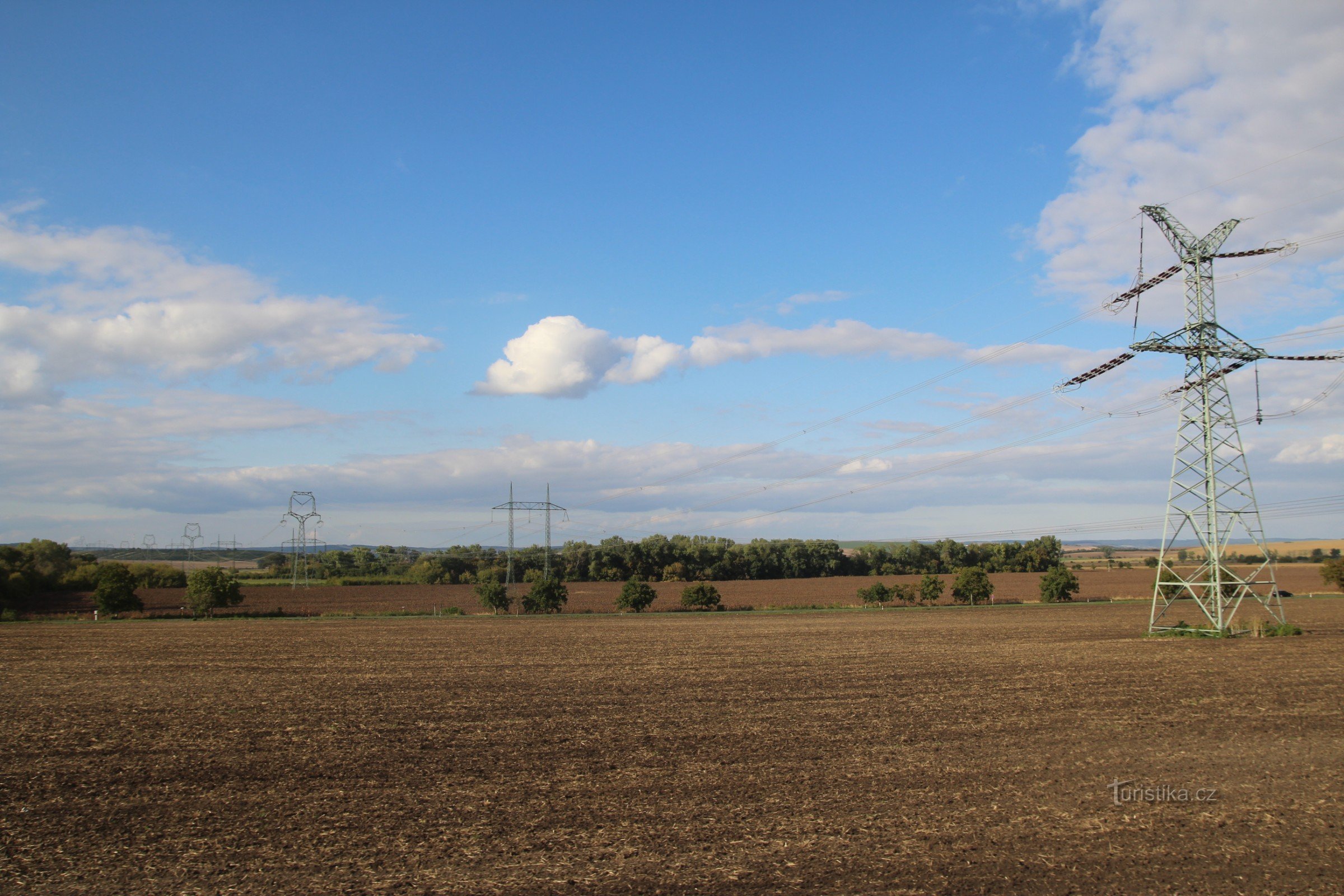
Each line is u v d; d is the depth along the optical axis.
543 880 11.00
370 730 21.45
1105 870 11.25
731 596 107.25
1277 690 25.84
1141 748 18.38
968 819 13.44
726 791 15.24
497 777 16.47
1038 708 23.56
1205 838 12.48
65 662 38.44
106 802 14.80
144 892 10.67
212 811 14.21
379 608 90.94
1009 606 81.81
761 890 10.59
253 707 25.22
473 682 30.72
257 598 106.88
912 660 36.19
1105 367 43.44
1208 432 43.06
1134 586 111.38
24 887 10.84
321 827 13.34
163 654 42.44
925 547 166.25
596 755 18.36
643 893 10.55
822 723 21.83
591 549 154.00
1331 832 12.71
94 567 118.94
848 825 13.20
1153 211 41.62
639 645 45.97
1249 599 77.69
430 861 11.71
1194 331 41.59
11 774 16.88
